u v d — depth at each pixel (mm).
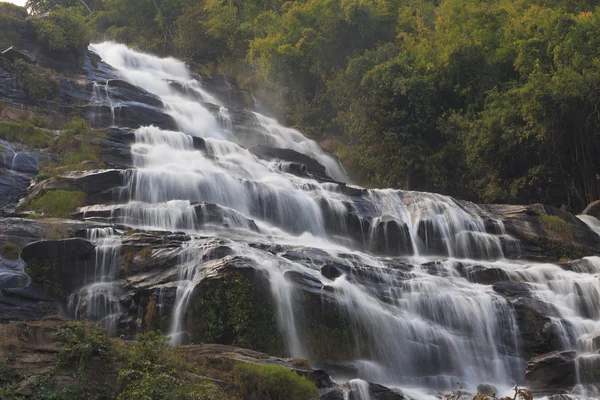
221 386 14016
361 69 43781
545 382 19047
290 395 14516
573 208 36250
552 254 28406
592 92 33938
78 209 23672
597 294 22594
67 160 27953
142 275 19562
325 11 50281
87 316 18938
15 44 41094
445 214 29094
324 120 48156
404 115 40094
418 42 47469
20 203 24562
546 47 38250
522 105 35750
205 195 26703
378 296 20656
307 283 19484
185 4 62188
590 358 18812
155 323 18359
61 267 19703
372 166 41781
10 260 20047
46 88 35219
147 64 51688
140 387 12797
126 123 35375
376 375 19062
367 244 27891
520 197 37438
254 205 27359
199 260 19359
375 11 50375
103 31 65000
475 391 18938
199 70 53500
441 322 20922
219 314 18000
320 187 30453
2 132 29062
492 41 42438
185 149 32031
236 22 58000
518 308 21453
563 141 36000
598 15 37438
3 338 13289
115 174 25375
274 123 45312
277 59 49656
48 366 13188
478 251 28094
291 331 18578
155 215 23203
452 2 45594
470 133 37969
